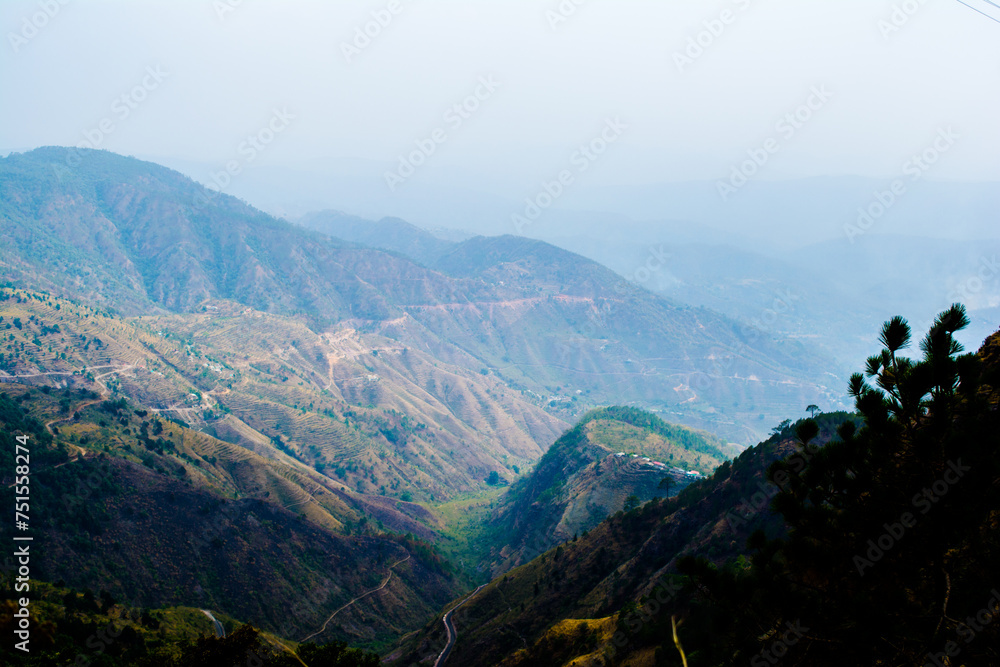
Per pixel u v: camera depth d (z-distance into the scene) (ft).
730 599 57.00
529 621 319.68
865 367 59.77
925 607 53.26
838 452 57.26
